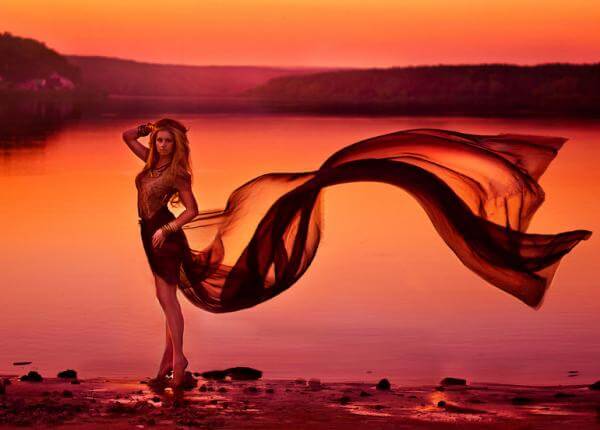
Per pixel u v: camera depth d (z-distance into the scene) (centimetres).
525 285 700
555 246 689
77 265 1175
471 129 4422
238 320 921
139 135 678
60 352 795
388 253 1273
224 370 718
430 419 548
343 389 645
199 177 2272
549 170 2427
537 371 744
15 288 1042
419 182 714
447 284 1083
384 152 709
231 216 695
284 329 886
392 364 765
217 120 5747
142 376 716
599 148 3186
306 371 738
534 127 4600
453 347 819
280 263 698
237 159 2803
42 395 600
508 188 702
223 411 562
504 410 575
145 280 1092
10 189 1978
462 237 717
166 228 652
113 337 847
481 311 955
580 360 776
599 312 945
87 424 518
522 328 888
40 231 1427
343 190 1958
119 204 1748
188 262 671
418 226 1501
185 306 980
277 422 535
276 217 698
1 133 4059
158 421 529
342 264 1196
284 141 3656
